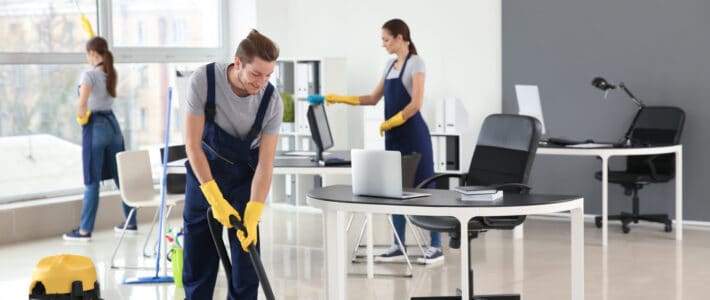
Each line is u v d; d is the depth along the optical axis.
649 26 8.23
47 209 8.07
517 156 5.21
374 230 8.32
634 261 6.74
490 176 5.38
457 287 5.96
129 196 6.79
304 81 9.47
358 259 6.87
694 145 8.14
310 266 6.75
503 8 8.89
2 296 5.91
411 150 6.51
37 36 8.28
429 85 9.39
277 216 9.20
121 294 5.86
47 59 8.33
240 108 4.09
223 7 10.17
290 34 10.37
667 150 7.50
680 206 7.57
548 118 8.74
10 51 8.06
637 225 8.28
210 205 4.22
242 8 10.09
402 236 6.65
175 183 7.15
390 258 6.78
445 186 6.62
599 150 7.37
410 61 6.50
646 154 7.81
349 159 6.50
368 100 6.84
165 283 6.19
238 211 4.24
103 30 8.83
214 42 10.14
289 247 7.52
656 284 6.01
